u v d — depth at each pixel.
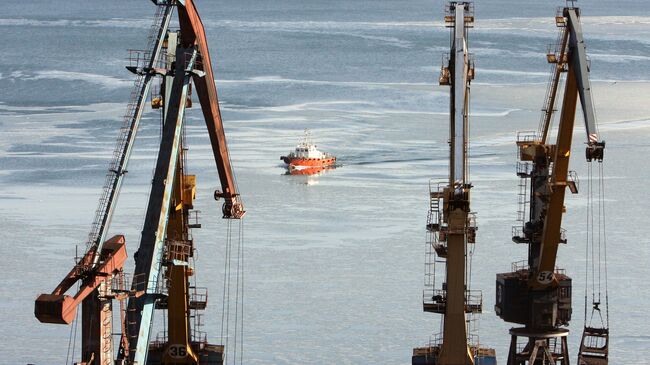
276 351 146.50
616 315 159.50
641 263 182.88
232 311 160.38
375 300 165.50
